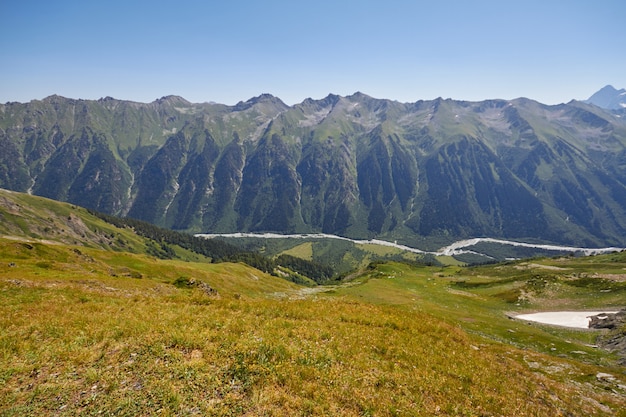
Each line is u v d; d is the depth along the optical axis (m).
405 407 17.53
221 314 27.14
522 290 101.94
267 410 15.25
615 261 175.12
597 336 61.19
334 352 21.89
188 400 15.30
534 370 36.09
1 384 15.54
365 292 101.88
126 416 14.05
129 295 34.09
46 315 23.73
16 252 75.75
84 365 17.61
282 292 117.69
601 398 27.92
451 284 134.38
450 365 24.02
